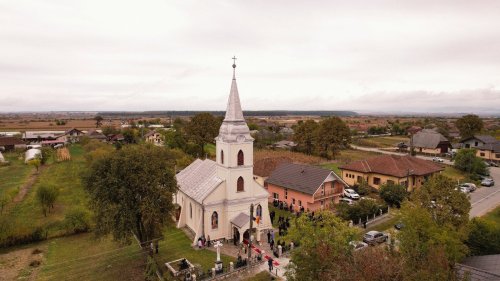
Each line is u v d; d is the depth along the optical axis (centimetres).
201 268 3378
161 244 4097
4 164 9381
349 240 3002
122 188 3422
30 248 4038
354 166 6769
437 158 9369
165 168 3766
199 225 4072
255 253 3797
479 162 7512
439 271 2100
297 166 5841
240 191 4225
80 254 3862
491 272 2539
